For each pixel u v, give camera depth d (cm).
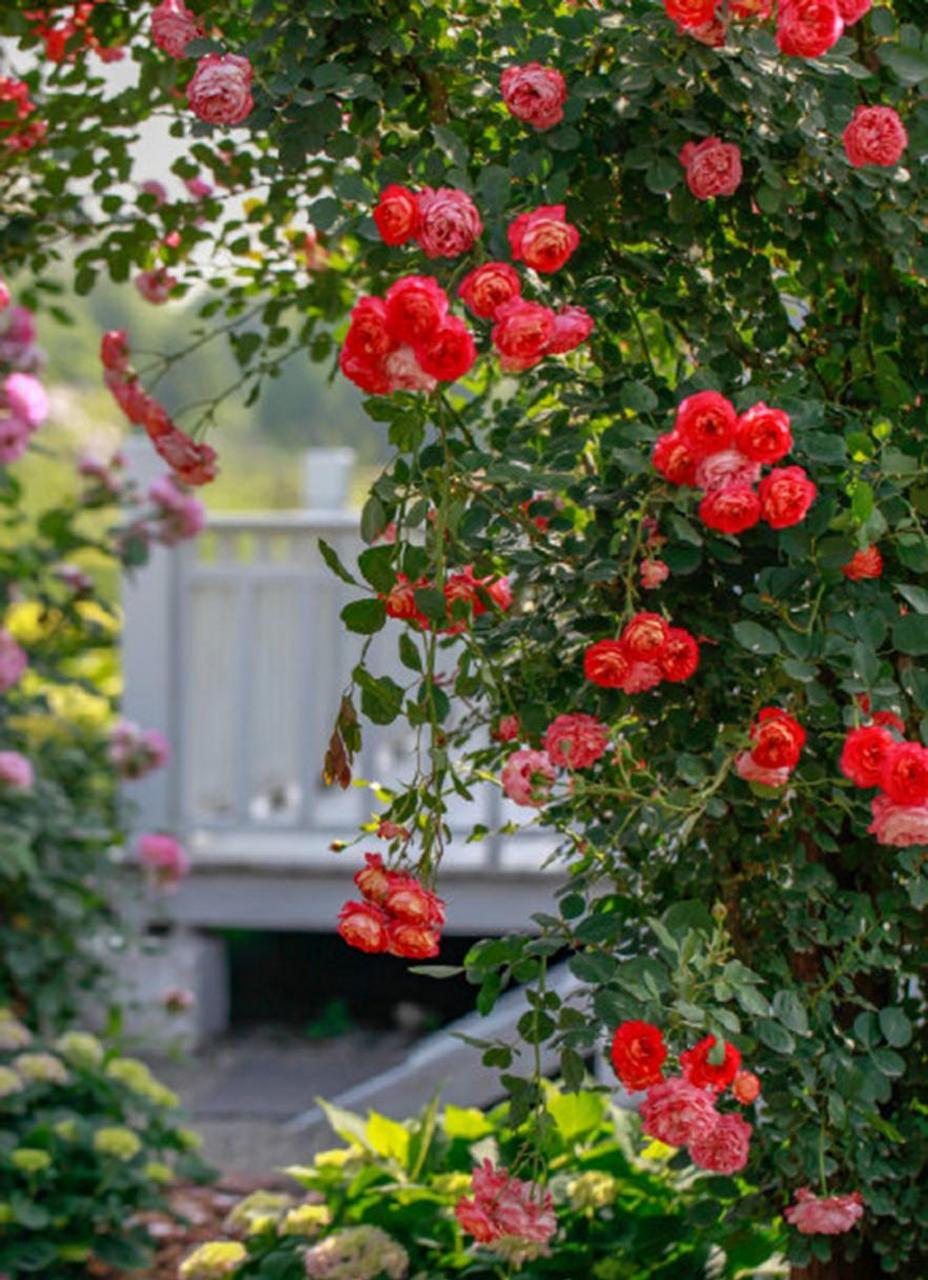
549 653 257
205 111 246
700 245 264
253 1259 379
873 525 229
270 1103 612
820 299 283
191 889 681
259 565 705
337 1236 354
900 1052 288
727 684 252
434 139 252
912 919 273
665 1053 218
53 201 326
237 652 705
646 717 249
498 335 217
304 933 738
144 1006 614
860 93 267
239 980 739
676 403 245
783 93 240
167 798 695
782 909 264
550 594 264
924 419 264
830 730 255
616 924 244
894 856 277
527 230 221
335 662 711
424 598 224
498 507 243
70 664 708
